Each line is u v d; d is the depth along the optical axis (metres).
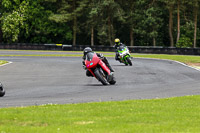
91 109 31.34
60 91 48.00
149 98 40.38
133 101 36.47
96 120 26.11
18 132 22.27
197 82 56.97
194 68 85.75
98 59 53.56
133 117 27.11
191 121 25.72
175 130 22.55
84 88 50.97
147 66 92.19
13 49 197.50
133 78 64.50
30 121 25.97
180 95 42.88
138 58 130.75
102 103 35.16
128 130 22.45
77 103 36.03
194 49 158.50
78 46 189.88
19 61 116.38
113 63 103.94
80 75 72.12
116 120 26.02
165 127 23.41
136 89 49.22
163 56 143.12
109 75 53.56
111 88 50.56
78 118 26.91
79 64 102.75
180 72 75.56
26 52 173.38
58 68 89.56
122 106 32.94
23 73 77.25
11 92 47.47
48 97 42.12
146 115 28.00
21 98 41.41
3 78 67.25
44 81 61.69
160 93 44.81
